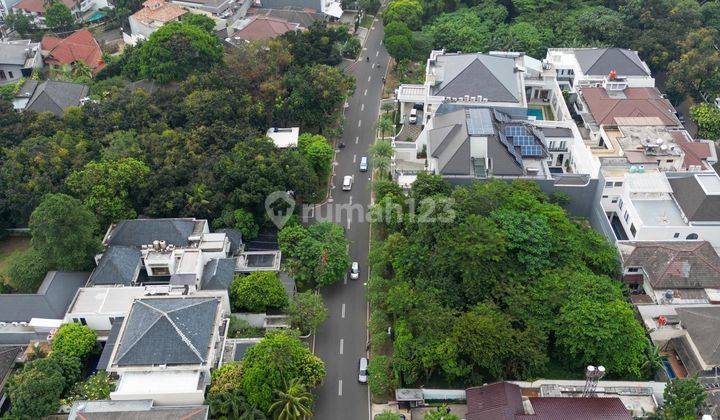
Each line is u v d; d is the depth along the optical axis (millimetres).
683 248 118562
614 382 102188
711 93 176750
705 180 128125
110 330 107812
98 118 153875
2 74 196125
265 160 136375
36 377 94438
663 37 189375
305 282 126938
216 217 133500
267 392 96375
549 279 111438
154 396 94188
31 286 118500
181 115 155500
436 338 103500
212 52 176750
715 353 101500
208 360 97875
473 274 110625
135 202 134875
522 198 124312
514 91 157875
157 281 119562
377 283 118125
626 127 146750
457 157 137000
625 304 106500
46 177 132500
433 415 94562
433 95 158125
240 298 113750
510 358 103000
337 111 177000
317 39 189500
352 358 112562
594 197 136375
